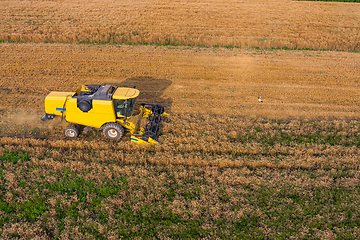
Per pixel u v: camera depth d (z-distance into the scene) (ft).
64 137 41.11
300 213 29.68
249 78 60.08
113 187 32.35
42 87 54.03
